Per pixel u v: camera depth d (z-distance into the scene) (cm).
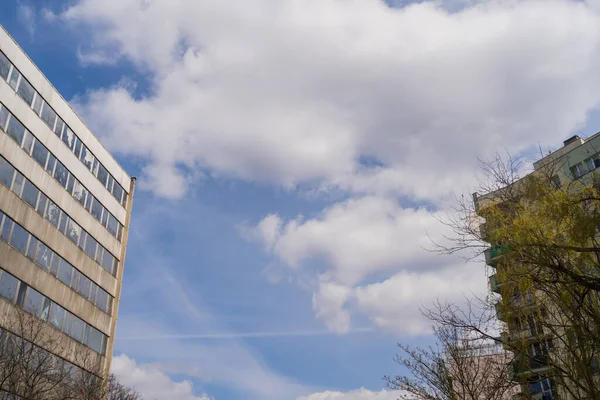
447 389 2309
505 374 1697
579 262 1154
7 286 2825
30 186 3167
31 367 2466
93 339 3644
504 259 1233
